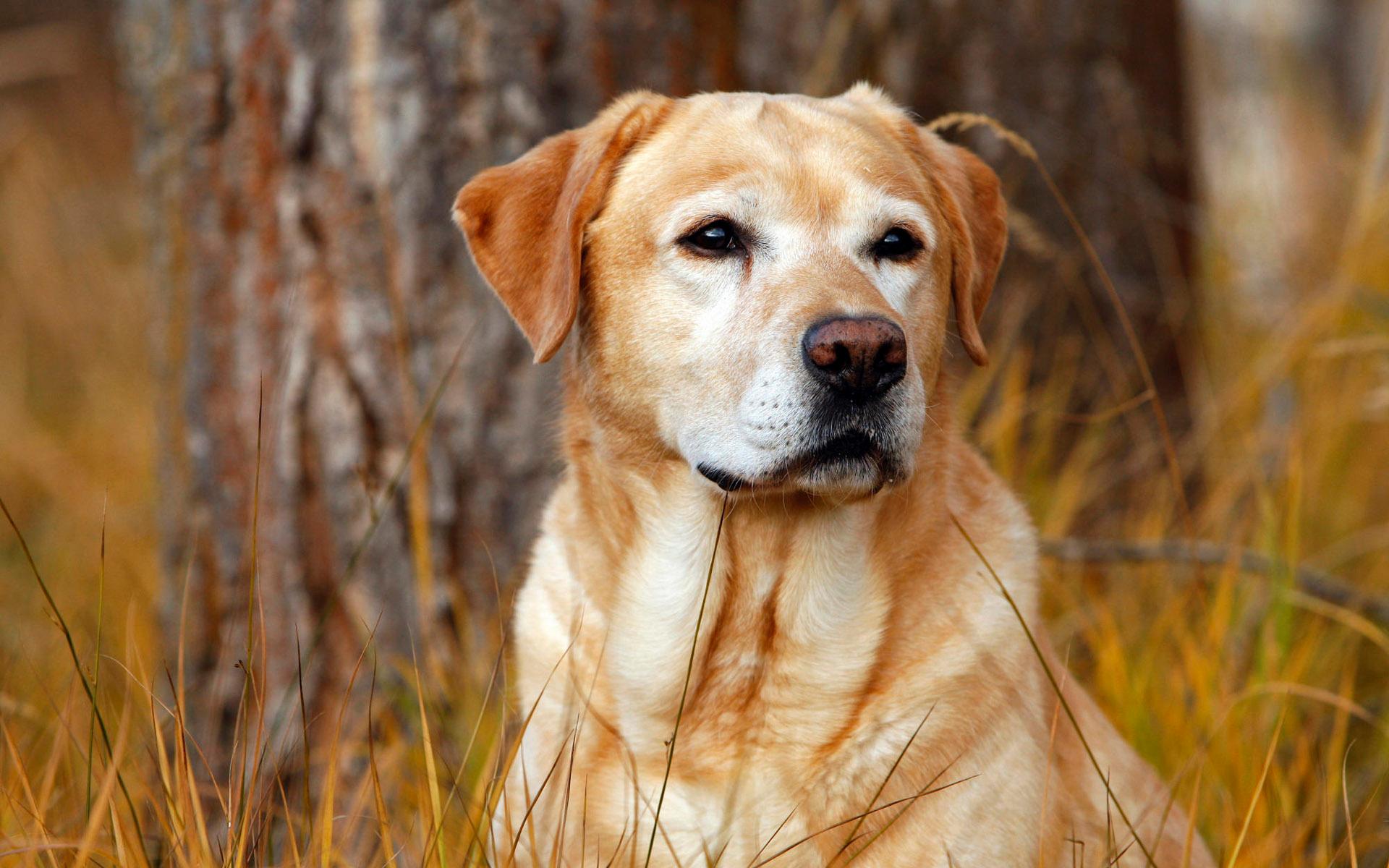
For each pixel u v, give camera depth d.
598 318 3.84
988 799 3.43
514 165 4.08
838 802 3.52
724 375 3.51
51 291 10.27
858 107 4.12
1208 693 4.62
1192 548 4.68
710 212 3.61
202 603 5.41
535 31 5.11
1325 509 6.62
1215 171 9.67
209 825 4.95
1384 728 4.82
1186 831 4.06
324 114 5.09
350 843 4.46
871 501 3.56
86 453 8.37
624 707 3.68
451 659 5.10
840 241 3.64
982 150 6.01
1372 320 6.82
